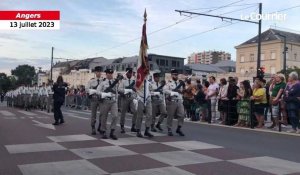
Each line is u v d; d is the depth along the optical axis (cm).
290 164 767
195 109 1720
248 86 1463
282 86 1360
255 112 1411
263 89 1396
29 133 1166
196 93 1719
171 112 1169
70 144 970
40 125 1405
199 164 759
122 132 1214
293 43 8938
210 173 690
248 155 855
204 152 883
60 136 1105
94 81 1153
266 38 9050
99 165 744
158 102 1259
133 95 1215
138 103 1130
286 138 1127
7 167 726
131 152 873
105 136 1077
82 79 9681
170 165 747
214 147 951
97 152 869
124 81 1220
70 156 823
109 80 1100
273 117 1391
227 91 1547
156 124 1423
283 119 1384
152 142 1019
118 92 1187
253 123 1411
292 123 1275
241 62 9525
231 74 6166
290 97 1267
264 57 9081
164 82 1266
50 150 888
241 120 1463
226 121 1538
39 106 2578
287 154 873
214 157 827
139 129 1131
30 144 964
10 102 3500
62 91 1454
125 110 1222
